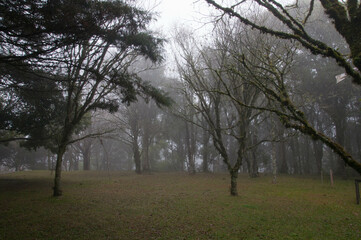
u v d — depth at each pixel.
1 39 6.05
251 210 9.70
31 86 13.12
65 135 13.21
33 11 5.47
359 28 2.19
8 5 5.26
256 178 23.56
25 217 8.73
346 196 13.00
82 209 9.93
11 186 16.66
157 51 11.09
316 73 25.17
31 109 15.33
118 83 9.67
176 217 8.77
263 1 2.75
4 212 9.41
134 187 16.58
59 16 5.60
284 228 7.56
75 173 29.08
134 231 7.34
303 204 10.88
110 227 7.69
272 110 2.66
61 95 15.16
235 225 7.85
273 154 19.48
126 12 8.07
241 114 13.45
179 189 15.58
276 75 3.05
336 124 25.33
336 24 2.42
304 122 2.36
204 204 10.77
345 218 8.63
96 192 14.19
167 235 7.00
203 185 17.73
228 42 12.62
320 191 14.74
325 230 7.37
